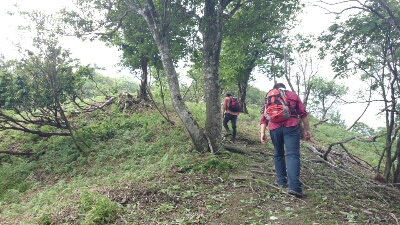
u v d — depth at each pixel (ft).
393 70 20.02
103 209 13.99
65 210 15.25
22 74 29.84
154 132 34.27
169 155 25.40
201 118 39.01
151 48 34.09
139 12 26.66
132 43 35.88
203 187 17.88
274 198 16.14
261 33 31.37
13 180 27.02
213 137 25.09
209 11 26.02
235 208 14.97
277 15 29.40
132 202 15.75
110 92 56.13
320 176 20.49
